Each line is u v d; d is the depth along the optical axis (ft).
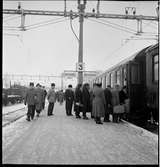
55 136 26.94
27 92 42.16
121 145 22.82
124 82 44.62
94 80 85.30
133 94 41.81
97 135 27.68
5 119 43.62
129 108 40.93
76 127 33.65
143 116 41.06
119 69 49.06
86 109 44.52
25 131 30.42
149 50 38.22
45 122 39.42
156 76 35.78
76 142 23.89
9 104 94.79
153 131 33.37
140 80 42.09
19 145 22.49
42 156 18.81
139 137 26.73
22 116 51.21
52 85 51.93
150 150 21.02
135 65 42.42
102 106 37.86
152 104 36.68
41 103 49.34
